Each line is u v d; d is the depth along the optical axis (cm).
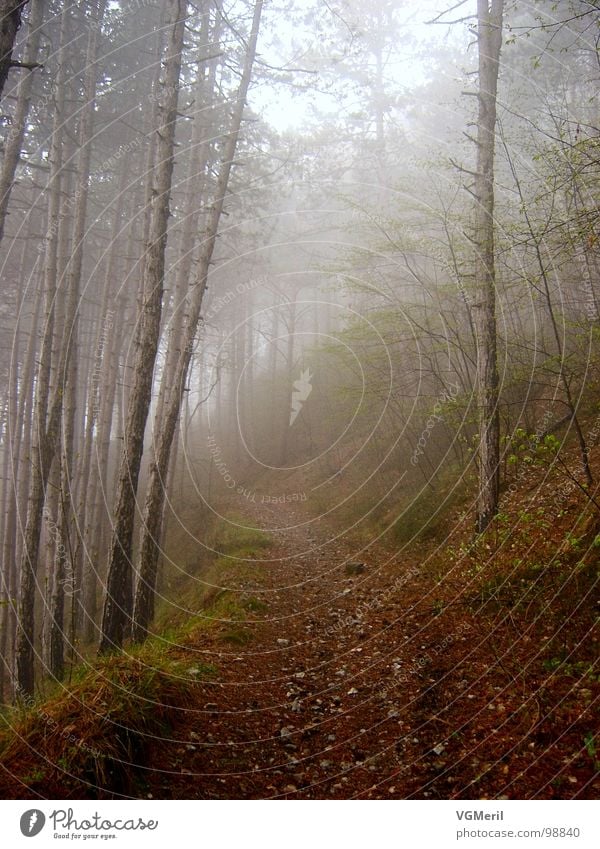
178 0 798
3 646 1176
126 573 724
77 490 1416
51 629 893
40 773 324
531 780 325
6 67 480
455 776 344
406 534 941
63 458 1007
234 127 957
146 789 337
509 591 557
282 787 353
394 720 418
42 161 1462
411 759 369
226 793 345
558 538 588
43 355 959
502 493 816
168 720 400
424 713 418
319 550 1052
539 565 547
